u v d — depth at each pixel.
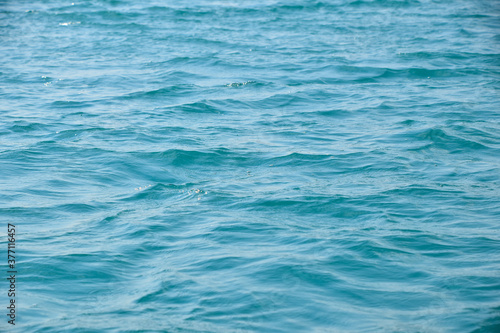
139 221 8.80
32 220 8.88
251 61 22.08
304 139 13.45
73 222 8.81
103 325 5.98
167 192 10.21
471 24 29.83
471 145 12.83
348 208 9.35
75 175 11.02
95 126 14.24
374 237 8.16
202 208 9.37
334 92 17.94
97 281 6.95
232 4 35.69
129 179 10.90
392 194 9.98
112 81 19.02
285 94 17.61
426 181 10.70
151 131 13.90
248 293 6.58
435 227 8.59
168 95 17.42
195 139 13.32
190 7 34.59
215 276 7.01
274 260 7.39
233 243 7.98
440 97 17.17
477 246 7.89
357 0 36.66
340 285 6.78
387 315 6.16
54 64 21.50
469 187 10.35
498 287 6.70
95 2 36.53
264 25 29.77
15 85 18.36
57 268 7.22
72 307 6.37
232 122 14.87
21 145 12.70
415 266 7.29
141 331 5.86
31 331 5.86
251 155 12.27
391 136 13.59
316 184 10.57
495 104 16.33
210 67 21.12
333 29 28.66
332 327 5.95
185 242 8.05
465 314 6.14
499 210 9.24
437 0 37.88
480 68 20.86
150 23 30.17
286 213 9.16
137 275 7.13
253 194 10.01
